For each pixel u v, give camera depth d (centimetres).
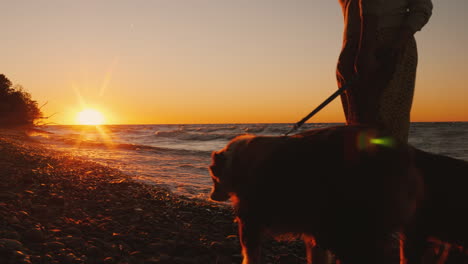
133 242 439
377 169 199
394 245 418
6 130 4862
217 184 271
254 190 233
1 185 621
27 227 422
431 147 3161
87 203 604
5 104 5925
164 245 430
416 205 200
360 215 197
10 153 1107
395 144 210
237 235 520
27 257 335
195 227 547
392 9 281
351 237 198
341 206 200
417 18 277
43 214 495
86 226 471
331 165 206
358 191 198
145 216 556
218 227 564
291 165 217
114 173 1103
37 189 628
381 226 198
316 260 261
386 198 197
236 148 256
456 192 194
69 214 516
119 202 648
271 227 233
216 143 4725
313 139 220
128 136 6519
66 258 357
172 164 1844
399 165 201
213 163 264
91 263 364
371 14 276
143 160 2008
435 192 196
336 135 214
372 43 276
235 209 256
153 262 383
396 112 294
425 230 204
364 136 208
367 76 277
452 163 203
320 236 210
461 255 219
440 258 229
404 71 293
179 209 674
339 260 204
